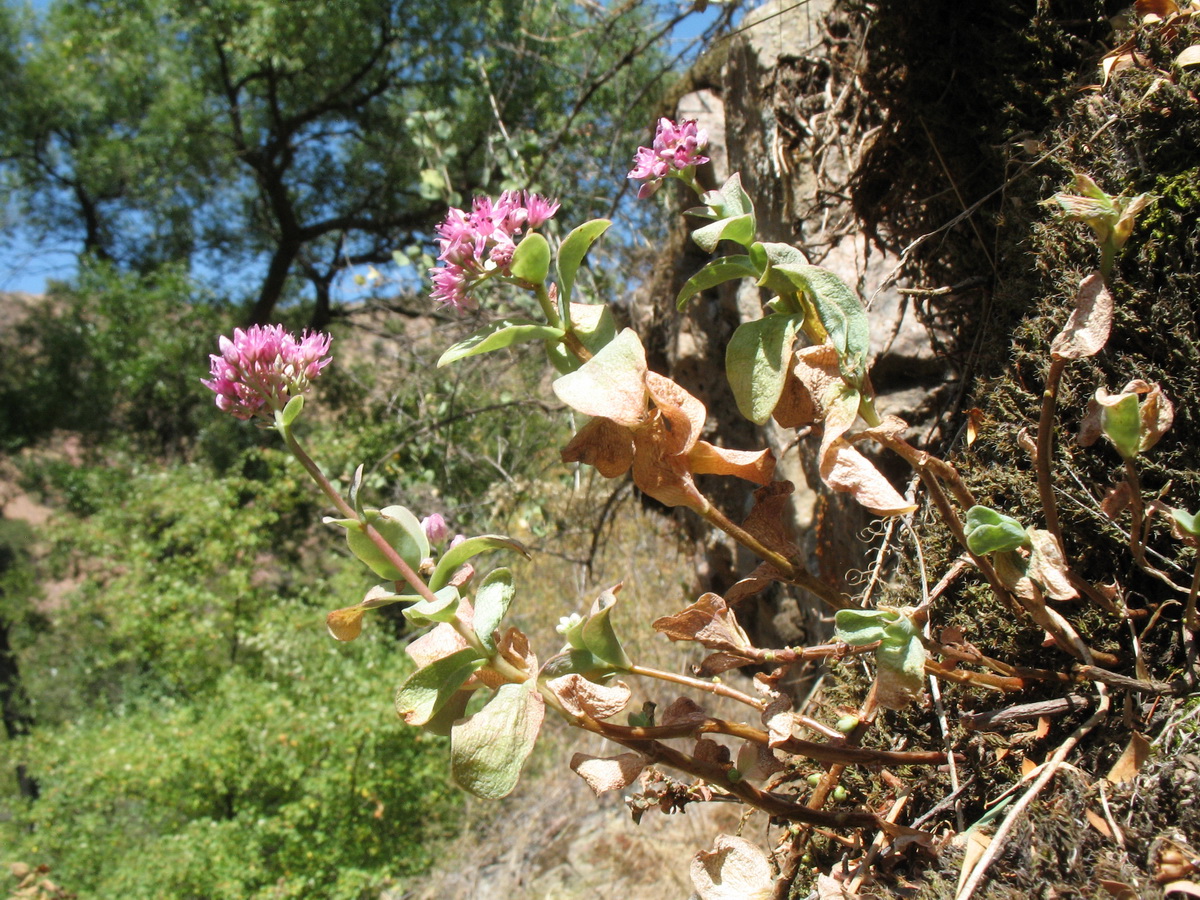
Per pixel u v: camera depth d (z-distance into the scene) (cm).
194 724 122
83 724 145
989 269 31
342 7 198
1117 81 25
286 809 109
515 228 20
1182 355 22
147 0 224
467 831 111
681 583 79
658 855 81
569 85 112
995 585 20
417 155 205
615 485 81
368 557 21
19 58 255
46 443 261
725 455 20
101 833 123
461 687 21
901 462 36
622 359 19
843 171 41
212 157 247
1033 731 22
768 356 20
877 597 31
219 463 221
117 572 168
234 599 142
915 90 33
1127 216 17
